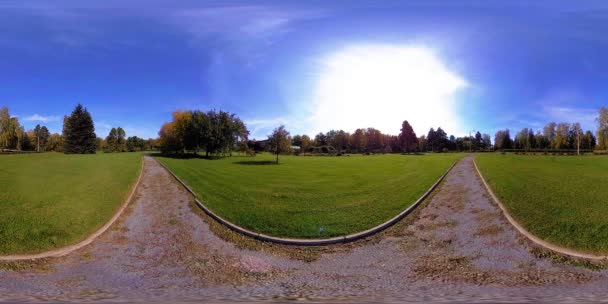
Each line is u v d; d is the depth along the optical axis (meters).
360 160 54.12
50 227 12.18
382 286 7.75
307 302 6.80
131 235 12.30
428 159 52.38
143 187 22.44
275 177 27.98
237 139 66.94
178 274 8.67
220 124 64.75
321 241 11.14
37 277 8.34
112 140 112.12
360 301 6.83
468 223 13.02
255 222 13.23
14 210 14.02
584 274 8.09
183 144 66.69
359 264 9.39
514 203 15.12
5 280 8.08
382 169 35.38
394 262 9.46
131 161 43.91
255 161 50.91
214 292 7.45
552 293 7.03
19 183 20.95
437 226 12.86
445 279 8.05
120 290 7.55
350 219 13.52
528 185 19.67
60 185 21.02
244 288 7.72
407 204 16.02
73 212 14.37
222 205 16.41
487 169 30.45
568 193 16.53
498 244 10.53
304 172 32.44
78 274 8.62
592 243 9.86
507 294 7.02
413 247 10.70
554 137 107.12
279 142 48.44
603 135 74.00
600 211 12.78
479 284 7.66
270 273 8.78
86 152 80.81
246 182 24.66
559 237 10.54
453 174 27.86
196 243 11.37
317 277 8.45
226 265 9.38
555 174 25.06
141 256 10.10
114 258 9.91
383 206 15.70
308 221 13.30
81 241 11.23
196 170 33.66
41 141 115.12
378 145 128.12
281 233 11.95
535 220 12.30
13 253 9.85
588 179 21.52
